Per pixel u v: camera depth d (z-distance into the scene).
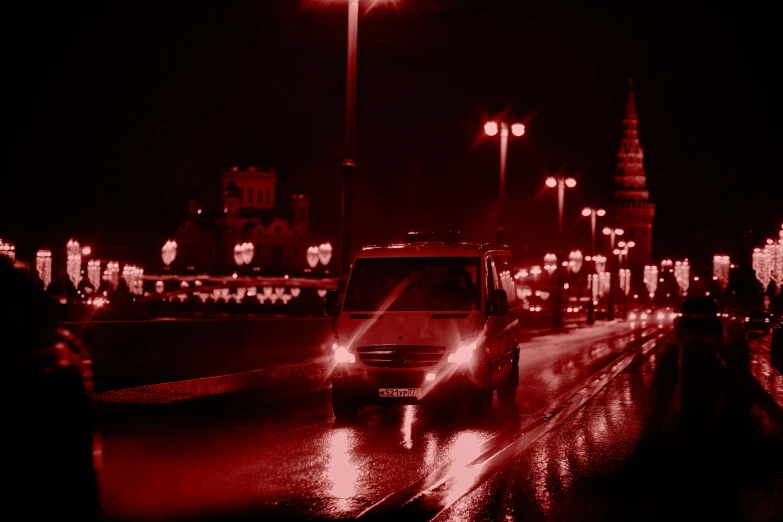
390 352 12.59
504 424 12.68
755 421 13.09
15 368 4.80
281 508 7.27
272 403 15.15
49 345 5.22
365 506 7.37
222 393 16.52
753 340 44.22
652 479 8.68
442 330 12.71
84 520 5.13
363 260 13.77
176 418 13.09
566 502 7.61
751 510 7.38
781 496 7.95
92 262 115.62
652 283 162.50
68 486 4.99
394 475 8.76
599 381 19.72
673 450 10.45
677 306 38.78
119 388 16.62
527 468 9.21
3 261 5.33
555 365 24.80
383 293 13.35
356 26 21.45
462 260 13.59
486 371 13.03
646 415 13.73
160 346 22.61
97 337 20.75
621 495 7.92
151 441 10.88
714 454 10.19
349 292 13.49
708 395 16.80
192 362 22.30
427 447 10.52
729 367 24.22
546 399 16.05
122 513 7.04
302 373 20.89
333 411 13.67
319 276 179.38
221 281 153.50
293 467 9.16
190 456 9.80
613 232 86.75
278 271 179.00
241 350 25.61
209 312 121.56
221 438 11.17
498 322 14.07
